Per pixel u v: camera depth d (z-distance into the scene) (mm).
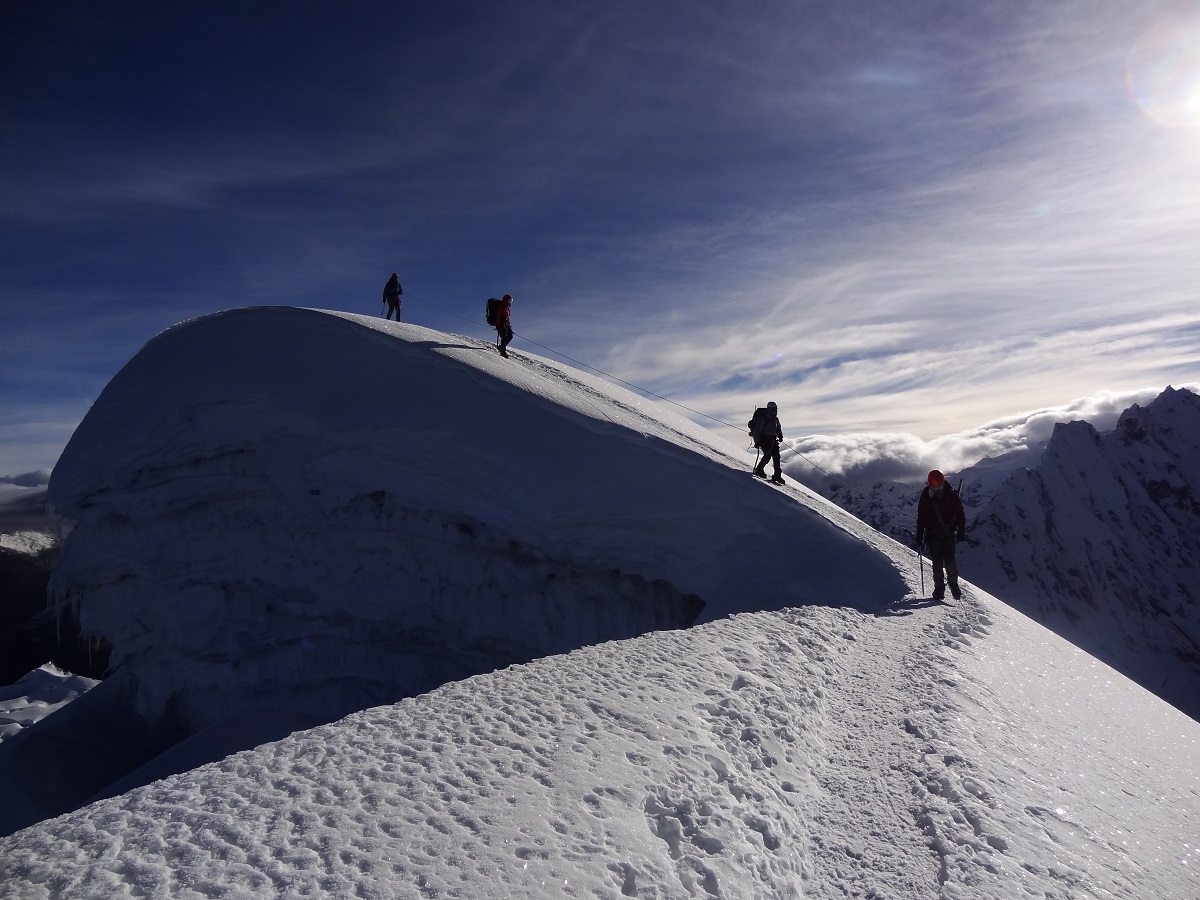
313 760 4652
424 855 3570
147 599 21203
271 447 18516
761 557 15188
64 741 19766
